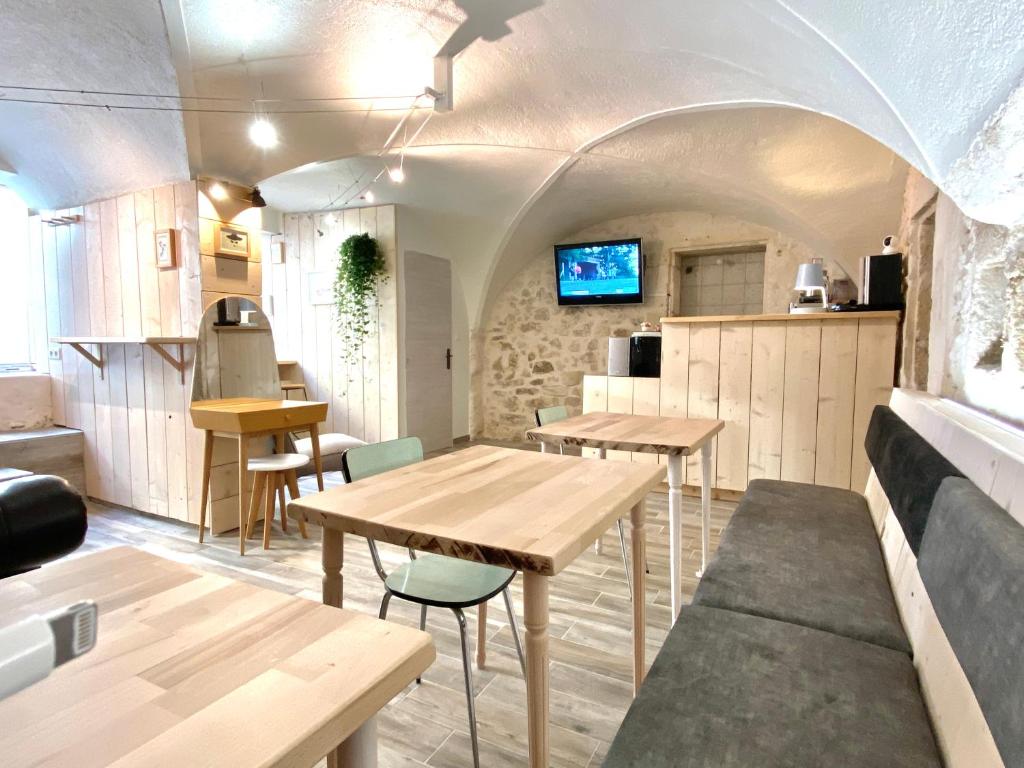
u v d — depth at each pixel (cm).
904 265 355
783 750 95
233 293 368
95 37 249
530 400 665
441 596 154
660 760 93
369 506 132
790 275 524
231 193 365
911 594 143
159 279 365
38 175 389
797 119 325
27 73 275
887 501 206
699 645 128
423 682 195
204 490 330
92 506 399
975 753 81
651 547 321
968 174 137
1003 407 157
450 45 266
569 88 313
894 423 208
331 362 576
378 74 290
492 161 428
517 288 664
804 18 148
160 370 362
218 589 83
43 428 421
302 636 70
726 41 220
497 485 151
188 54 256
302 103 312
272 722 54
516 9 239
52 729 53
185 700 58
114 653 66
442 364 612
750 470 395
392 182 466
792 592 156
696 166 411
